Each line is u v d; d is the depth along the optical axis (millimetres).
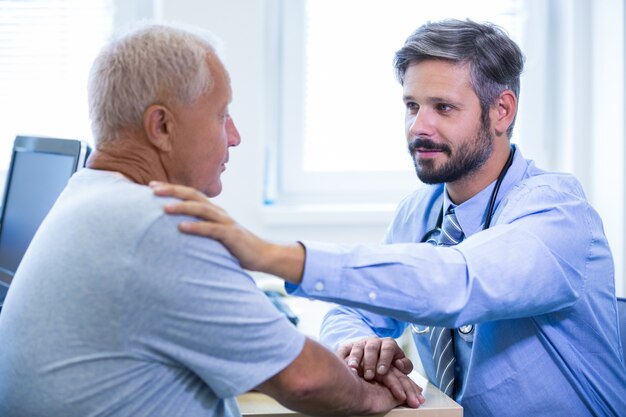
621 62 2254
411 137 1249
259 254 976
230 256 937
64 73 2455
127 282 866
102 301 872
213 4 2303
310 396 970
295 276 1020
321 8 2529
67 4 2441
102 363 882
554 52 2574
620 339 1411
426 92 1218
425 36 1219
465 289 1060
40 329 900
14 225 1634
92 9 2453
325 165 2584
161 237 878
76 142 1412
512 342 1231
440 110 1225
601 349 1244
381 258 1054
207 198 1024
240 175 2354
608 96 2328
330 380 982
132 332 876
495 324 1241
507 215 1214
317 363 972
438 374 1349
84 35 2455
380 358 1184
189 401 931
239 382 910
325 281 1027
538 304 1120
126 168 983
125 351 881
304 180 2574
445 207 1371
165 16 2293
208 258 899
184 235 892
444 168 1237
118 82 961
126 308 870
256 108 2336
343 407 1029
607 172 2346
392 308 1049
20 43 2436
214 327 891
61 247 906
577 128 2457
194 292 881
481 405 1261
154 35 975
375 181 2590
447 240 1339
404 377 1172
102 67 981
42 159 1560
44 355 896
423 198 1491
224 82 1013
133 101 959
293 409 998
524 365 1228
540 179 1267
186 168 999
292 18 2514
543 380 1226
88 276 877
